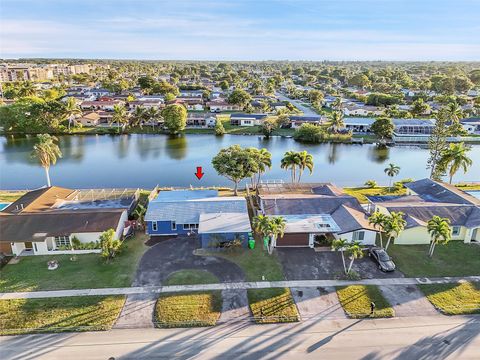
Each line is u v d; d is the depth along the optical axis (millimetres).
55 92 169250
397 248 42781
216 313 31047
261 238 44750
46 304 31969
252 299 32969
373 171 84188
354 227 42375
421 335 28703
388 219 39625
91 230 41500
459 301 32938
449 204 48281
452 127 75750
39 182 75000
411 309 31844
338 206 48469
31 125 115750
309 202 48906
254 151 59406
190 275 36562
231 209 47062
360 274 37125
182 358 26172
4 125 115562
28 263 38875
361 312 31297
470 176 79500
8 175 79250
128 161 90500
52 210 47531
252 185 67312
